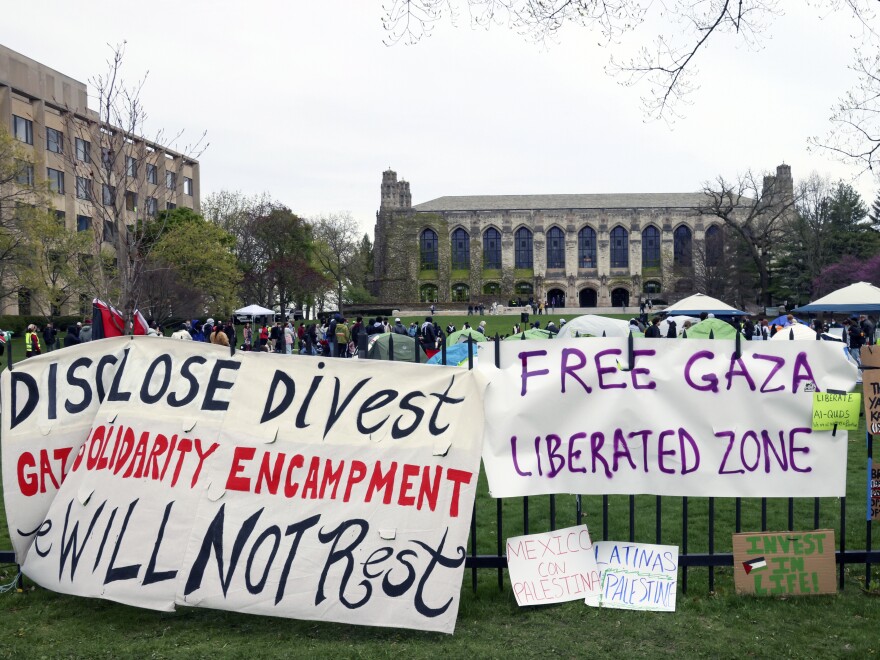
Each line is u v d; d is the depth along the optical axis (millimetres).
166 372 5875
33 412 6039
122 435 5766
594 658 4586
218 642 4863
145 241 37062
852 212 77250
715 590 5680
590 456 5574
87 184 22562
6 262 37594
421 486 5277
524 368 5590
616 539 7047
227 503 5383
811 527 7371
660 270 105688
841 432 5625
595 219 106438
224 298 53094
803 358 5641
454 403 5438
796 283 70625
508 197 116125
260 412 5578
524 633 4953
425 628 4957
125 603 5297
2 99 54469
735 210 99500
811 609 5297
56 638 4941
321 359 5637
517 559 5492
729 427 5609
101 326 7852
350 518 5254
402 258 106625
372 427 5441
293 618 5125
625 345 5613
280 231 74562
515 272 108750
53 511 5742
